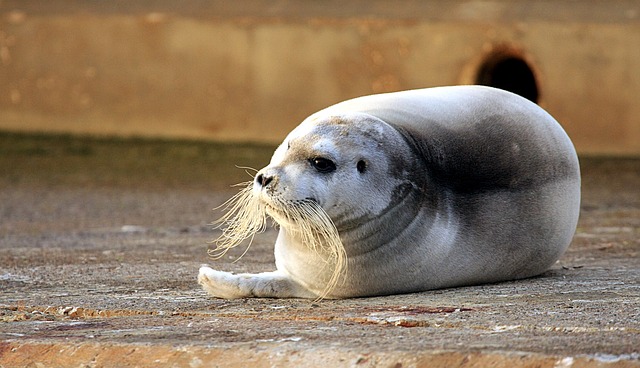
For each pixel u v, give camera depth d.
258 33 65.50
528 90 70.19
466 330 20.52
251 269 30.06
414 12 64.81
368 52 64.50
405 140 24.50
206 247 35.38
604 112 62.09
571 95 62.47
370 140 23.86
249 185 24.69
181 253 33.84
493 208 25.34
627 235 37.91
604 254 32.88
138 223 42.81
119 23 66.88
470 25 63.50
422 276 24.84
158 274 29.36
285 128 65.56
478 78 63.81
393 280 24.62
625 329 19.98
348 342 19.47
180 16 66.44
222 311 23.58
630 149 61.75
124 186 54.09
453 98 26.19
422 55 63.94
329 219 23.23
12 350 20.47
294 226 23.34
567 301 23.44
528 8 64.12
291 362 18.77
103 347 20.02
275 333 20.64
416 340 19.50
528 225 25.83
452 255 24.91
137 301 25.02
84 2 68.75
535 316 21.61
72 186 53.94
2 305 24.80
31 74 67.88
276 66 65.44
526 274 26.95
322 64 65.00
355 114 24.34
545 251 26.53
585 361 17.39
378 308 23.19
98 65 67.25
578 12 63.25
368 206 23.62
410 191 24.09
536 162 25.97
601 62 62.03
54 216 44.91
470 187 25.14
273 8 66.50
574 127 62.50
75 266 31.05
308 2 66.56
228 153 63.25
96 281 28.27
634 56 61.62
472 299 24.00
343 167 23.47
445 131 25.23
